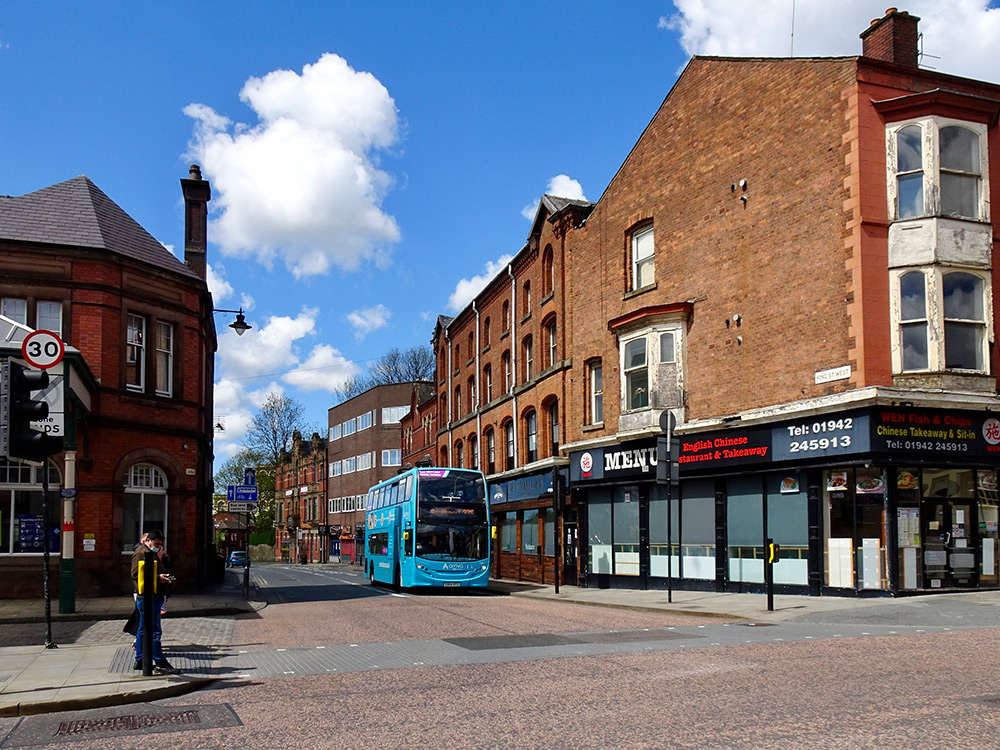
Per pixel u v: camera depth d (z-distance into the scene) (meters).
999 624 13.62
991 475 19.19
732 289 22.45
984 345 18.89
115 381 23.02
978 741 6.31
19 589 21.34
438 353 50.81
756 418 20.97
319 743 6.95
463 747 6.65
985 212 19.14
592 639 12.92
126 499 23.66
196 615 19.31
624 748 6.43
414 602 22.16
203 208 33.62
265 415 78.44
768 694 8.20
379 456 76.25
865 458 18.16
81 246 22.59
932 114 18.89
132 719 8.21
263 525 98.69
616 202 27.28
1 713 8.48
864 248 18.80
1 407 10.83
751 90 22.25
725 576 22.20
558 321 30.70
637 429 25.05
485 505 27.50
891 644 11.51
